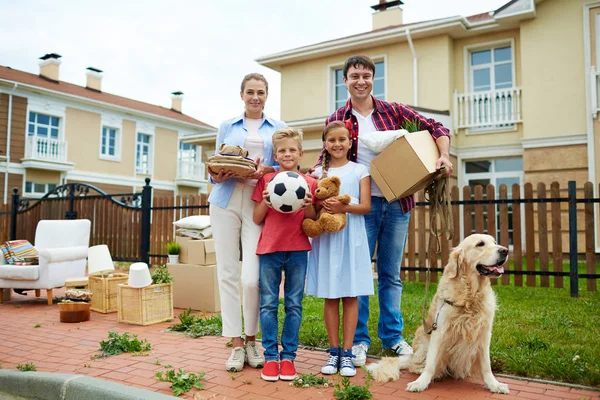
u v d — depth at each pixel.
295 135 3.36
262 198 3.21
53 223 6.61
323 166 3.55
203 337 4.40
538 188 6.80
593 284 6.50
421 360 3.18
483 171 13.05
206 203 9.23
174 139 25.27
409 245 7.72
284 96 15.86
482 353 2.89
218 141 3.67
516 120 12.16
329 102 14.97
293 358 3.20
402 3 16.16
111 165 22.11
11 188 18.50
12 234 12.30
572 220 6.38
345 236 3.26
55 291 7.49
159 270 5.43
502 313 4.97
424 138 3.41
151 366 3.43
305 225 3.17
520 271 6.87
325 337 4.13
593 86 10.77
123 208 10.25
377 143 3.38
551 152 11.41
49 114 19.84
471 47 13.18
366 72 3.68
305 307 5.62
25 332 4.64
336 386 2.83
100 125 21.67
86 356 3.74
